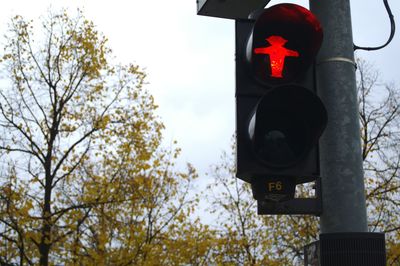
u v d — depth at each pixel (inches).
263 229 853.2
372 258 107.8
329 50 122.3
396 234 743.7
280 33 117.1
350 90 120.0
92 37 719.1
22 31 697.6
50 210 592.1
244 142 109.8
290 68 116.9
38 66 677.3
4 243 576.1
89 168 650.8
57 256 587.5
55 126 637.3
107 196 605.0
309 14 114.7
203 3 145.2
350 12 126.0
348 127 117.3
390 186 764.0
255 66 114.9
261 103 106.7
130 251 609.3
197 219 703.7
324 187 114.5
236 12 147.1
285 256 831.1
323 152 116.4
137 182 646.5
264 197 109.7
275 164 108.2
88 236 605.3
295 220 824.3
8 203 553.0
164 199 682.2
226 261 828.0
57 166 611.2
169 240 661.9
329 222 112.5
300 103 110.4
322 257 110.1
